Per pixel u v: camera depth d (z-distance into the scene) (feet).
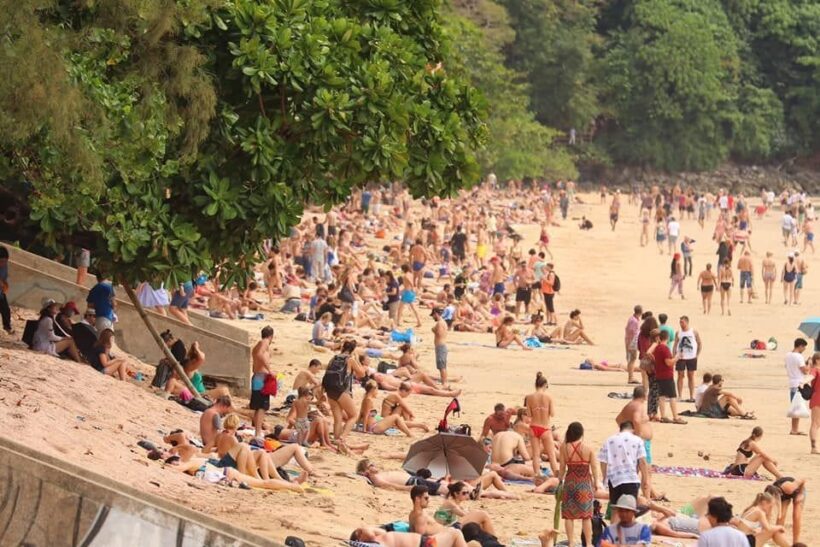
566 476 153.79
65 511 111.34
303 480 174.50
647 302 456.86
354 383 272.10
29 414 157.79
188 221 182.91
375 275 403.34
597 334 385.09
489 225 599.57
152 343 247.09
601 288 489.67
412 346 311.06
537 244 606.96
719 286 436.35
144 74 164.76
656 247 635.25
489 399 272.51
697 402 263.90
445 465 186.09
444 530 146.61
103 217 171.22
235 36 178.19
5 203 177.37
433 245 507.30
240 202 181.16
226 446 166.50
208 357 247.91
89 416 172.86
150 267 178.70
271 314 355.56
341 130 183.83
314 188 186.80
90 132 153.48
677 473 208.64
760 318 422.82
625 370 320.50
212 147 179.73
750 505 186.19
